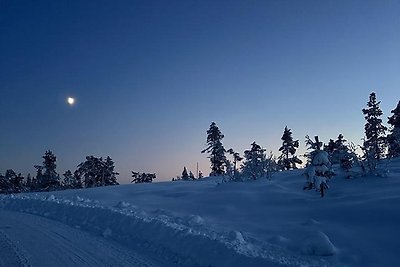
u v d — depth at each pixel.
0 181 67.19
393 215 11.56
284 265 6.89
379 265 8.21
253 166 25.95
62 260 8.25
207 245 8.38
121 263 8.02
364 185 17.95
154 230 10.20
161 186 27.67
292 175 25.92
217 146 54.50
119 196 22.55
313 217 13.05
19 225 12.96
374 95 42.44
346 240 10.02
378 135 41.97
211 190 21.69
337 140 33.03
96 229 11.93
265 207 15.72
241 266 7.27
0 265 7.91
